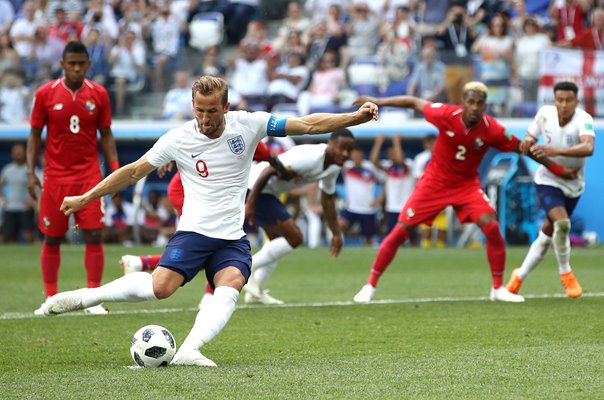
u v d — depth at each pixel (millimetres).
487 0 73875
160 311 32531
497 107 67438
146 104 73438
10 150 75312
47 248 33719
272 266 34812
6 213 69312
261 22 79125
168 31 76000
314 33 74500
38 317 30906
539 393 18094
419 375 20000
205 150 21438
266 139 64312
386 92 69938
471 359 22094
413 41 72812
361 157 66750
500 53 67500
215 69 73250
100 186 21625
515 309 32219
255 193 33156
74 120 32375
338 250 34781
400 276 45812
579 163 34781
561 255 34531
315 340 25734
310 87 72812
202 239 21625
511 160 65375
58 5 82500
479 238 66250
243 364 21703
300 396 17812
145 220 68500
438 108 34062
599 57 66375
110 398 17688
